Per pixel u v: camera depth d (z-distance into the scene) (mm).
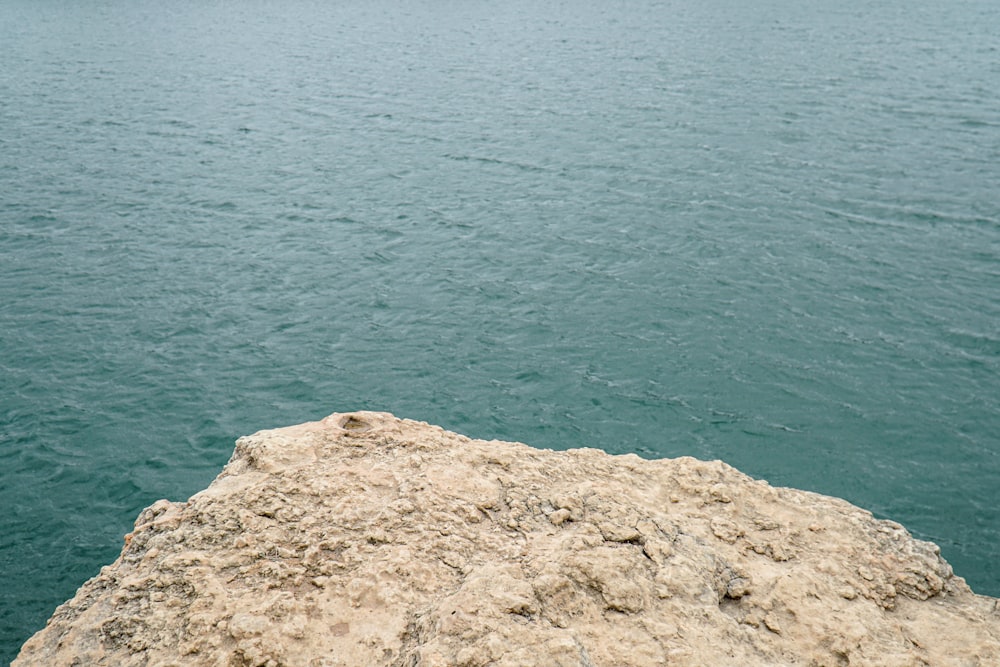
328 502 7371
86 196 61062
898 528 7973
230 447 34531
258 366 39969
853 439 34906
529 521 7367
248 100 87188
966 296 45250
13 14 139500
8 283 47625
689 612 6574
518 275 48750
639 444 34875
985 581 28094
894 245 51094
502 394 38031
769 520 7930
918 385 38125
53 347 41188
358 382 38906
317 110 83688
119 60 105750
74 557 28891
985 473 32969
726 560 7230
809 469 33406
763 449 34469
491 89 90438
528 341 41969
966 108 76250
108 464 33312
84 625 6320
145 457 33781
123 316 44188
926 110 76312
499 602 6195
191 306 45312
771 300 45250
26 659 6160
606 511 7496
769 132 72438
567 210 57938
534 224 55781
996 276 47156
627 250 51469
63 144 72625
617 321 43594
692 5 140375
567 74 95750
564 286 47250
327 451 8203
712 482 8281
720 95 84375
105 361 40031
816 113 77062
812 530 7848
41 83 93062
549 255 51188
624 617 6430
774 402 37156
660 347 41250
